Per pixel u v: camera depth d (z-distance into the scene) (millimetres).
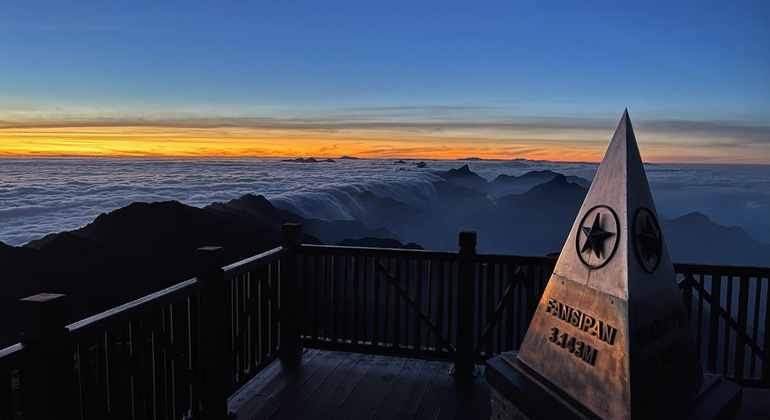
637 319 2168
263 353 4266
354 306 4648
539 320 2691
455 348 4410
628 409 2059
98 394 2461
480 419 3510
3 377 1948
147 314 2762
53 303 2127
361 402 3760
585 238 2467
